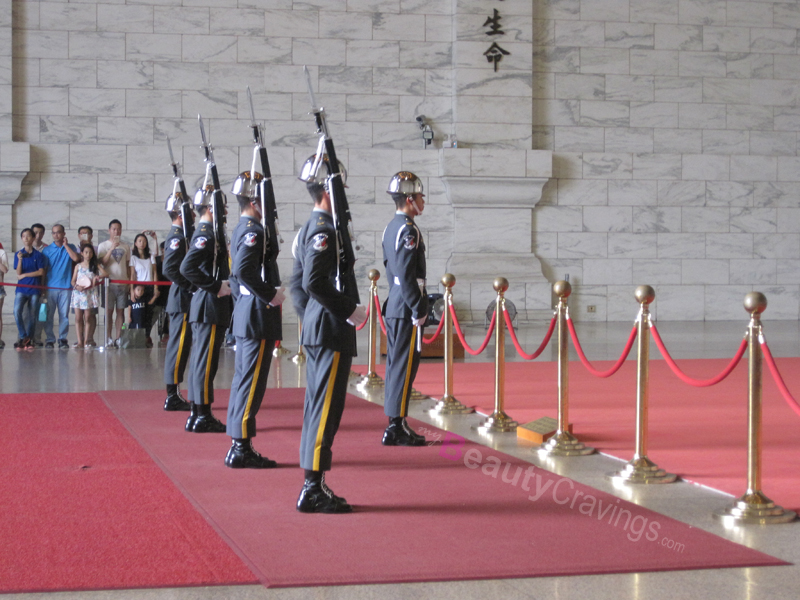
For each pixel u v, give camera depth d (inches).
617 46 692.1
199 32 641.0
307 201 652.1
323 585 131.9
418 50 666.8
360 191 657.6
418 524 162.7
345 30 658.8
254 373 208.4
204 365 250.7
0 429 252.2
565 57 685.9
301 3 652.7
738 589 132.0
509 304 627.8
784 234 716.0
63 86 625.0
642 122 697.0
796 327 642.8
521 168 657.0
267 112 650.2
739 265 710.5
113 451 225.0
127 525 160.6
